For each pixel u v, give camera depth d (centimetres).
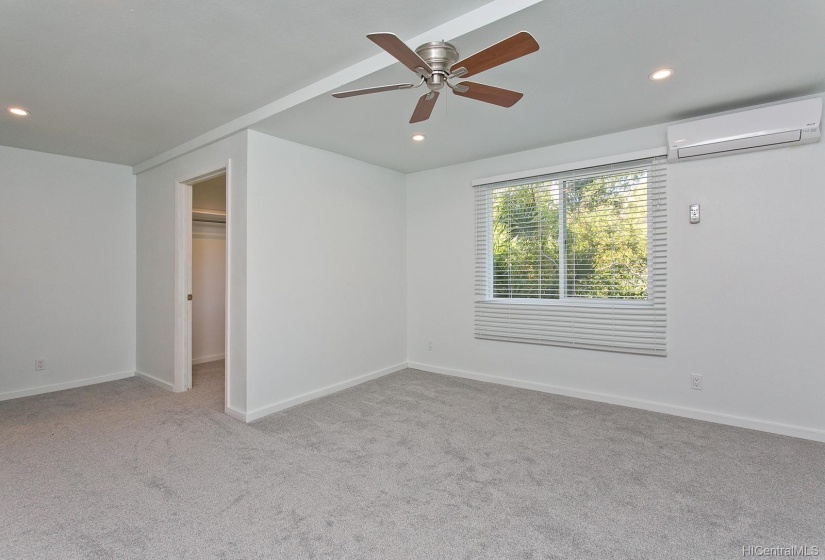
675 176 313
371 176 429
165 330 409
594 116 300
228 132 319
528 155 384
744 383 291
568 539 173
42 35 199
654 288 323
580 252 363
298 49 215
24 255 382
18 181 379
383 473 229
